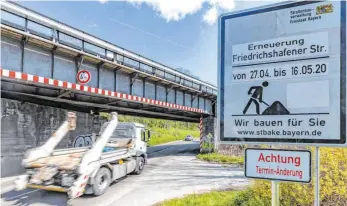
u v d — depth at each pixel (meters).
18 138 11.64
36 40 9.84
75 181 7.26
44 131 13.16
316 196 2.75
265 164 2.96
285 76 2.95
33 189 8.77
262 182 5.97
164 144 43.84
